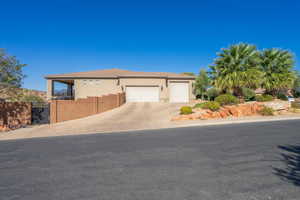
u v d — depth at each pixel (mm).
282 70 18625
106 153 5543
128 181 3613
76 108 15078
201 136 7793
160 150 5754
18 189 3379
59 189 3350
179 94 26938
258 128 9586
